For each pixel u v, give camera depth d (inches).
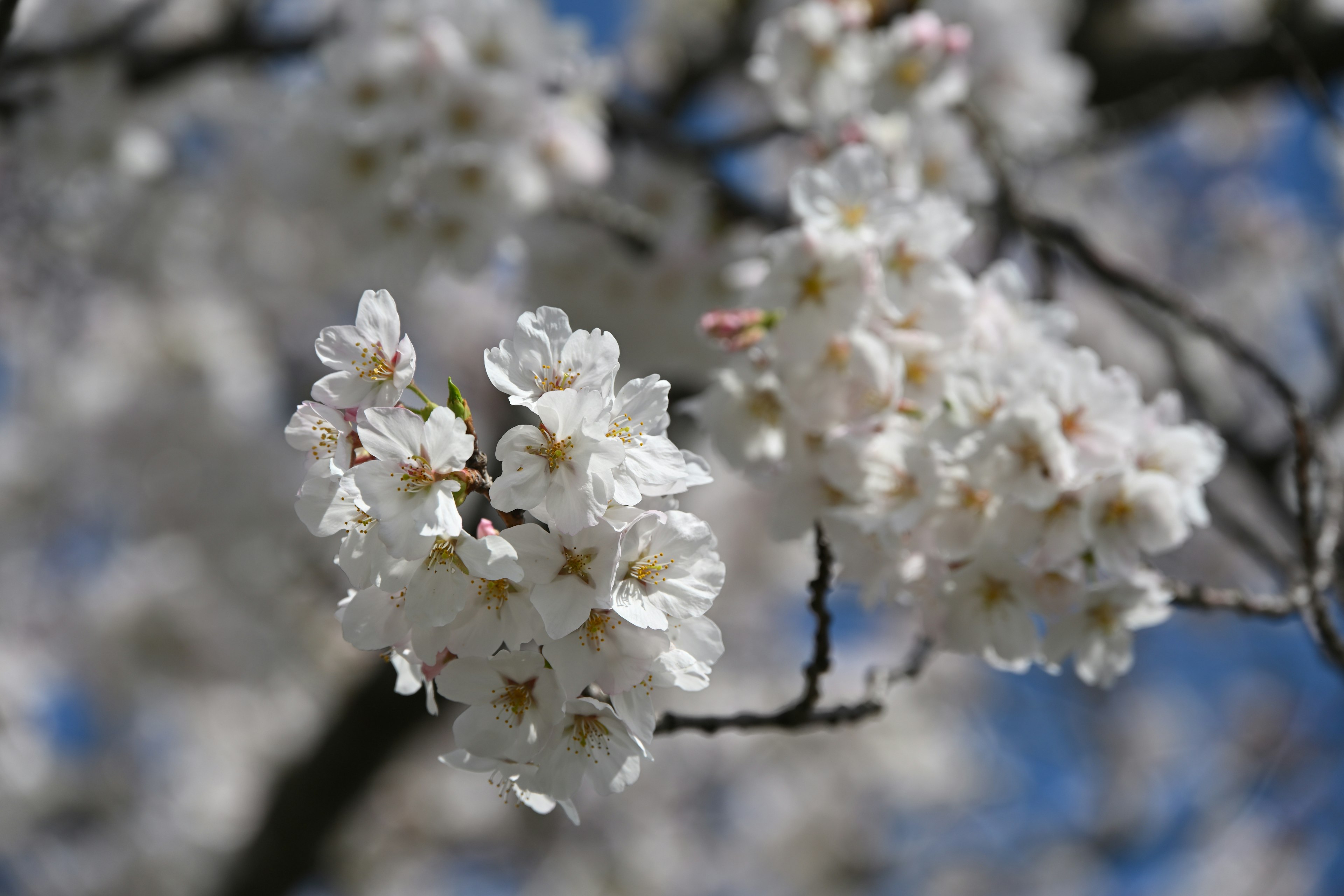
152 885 323.9
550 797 73.3
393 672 239.0
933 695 403.9
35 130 192.5
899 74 153.6
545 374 70.4
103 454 309.9
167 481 305.4
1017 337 100.9
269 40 199.2
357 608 69.6
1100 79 258.5
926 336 97.0
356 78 167.2
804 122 159.2
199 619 306.5
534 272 196.9
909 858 404.5
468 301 325.7
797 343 96.7
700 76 296.5
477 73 164.9
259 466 302.7
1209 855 357.7
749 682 375.9
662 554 68.4
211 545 300.8
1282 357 324.8
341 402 69.3
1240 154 351.9
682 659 69.3
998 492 87.1
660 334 194.1
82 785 334.6
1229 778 383.2
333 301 311.3
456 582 67.0
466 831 373.4
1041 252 156.9
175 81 204.2
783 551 354.3
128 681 315.3
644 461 68.5
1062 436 87.2
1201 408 191.3
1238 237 353.1
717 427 102.7
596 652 68.6
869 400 94.1
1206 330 133.2
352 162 176.2
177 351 305.7
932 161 159.0
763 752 378.6
